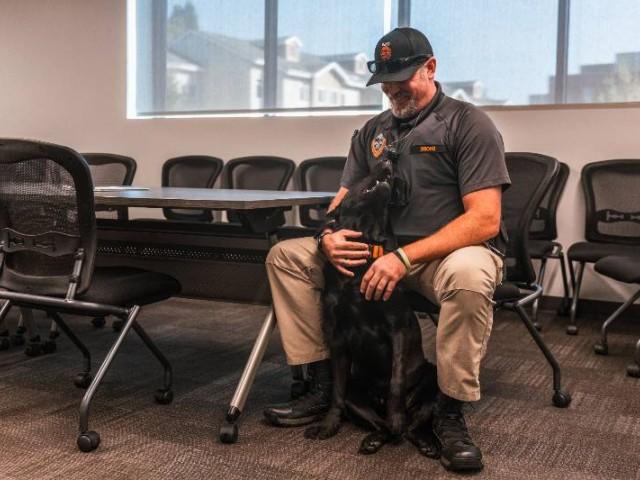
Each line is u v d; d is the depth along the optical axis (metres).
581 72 3.81
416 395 1.88
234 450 1.77
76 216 1.81
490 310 1.71
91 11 5.13
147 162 5.03
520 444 1.84
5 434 1.87
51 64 5.34
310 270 1.93
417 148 1.89
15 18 5.43
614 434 1.92
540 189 2.03
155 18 4.95
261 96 4.68
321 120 4.37
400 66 1.89
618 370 2.61
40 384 2.32
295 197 2.05
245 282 2.11
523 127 3.88
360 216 1.86
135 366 2.56
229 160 4.53
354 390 1.99
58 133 5.38
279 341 2.98
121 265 2.31
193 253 2.18
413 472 1.65
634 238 3.46
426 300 1.91
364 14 4.30
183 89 4.92
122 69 5.06
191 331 3.17
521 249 2.03
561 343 3.06
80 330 3.11
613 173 3.52
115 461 1.70
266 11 4.59
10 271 1.93
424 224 1.89
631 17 3.67
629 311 3.64
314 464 1.68
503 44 3.97
